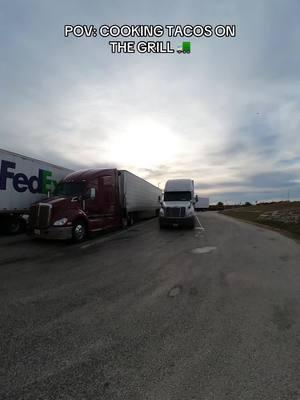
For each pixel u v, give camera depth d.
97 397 2.43
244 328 3.78
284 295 5.12
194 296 5.05
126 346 3.29
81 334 3.58
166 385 2.60
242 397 2.44
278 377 2.72
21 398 2.41
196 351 3.19
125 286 5.59
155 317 4.13
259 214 29.08
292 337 3.53
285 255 8.76
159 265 7.36
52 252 9.00
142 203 22.56
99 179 13.17
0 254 8.61
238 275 6.44
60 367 2.86
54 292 5.19
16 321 3.95
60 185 12.27
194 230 15.89
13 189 12.55
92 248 9.77
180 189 17.50
